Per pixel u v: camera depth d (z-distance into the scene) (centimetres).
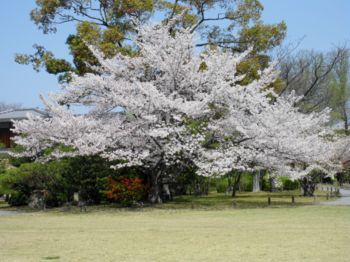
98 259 770
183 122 1911
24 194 2114
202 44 2888
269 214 1515
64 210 1794
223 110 1995
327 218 1380
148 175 2030
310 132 2297
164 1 2739
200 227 1186
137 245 909
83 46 2523
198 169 1928
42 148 1947
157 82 1991
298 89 3709
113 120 1906
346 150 2712
